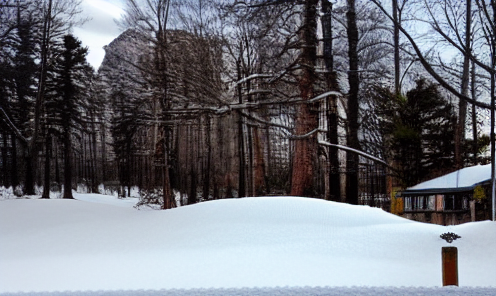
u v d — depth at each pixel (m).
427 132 32.47
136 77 46.72
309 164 31.78
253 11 33.94
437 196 25.83
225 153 48.16
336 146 31.62
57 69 46.75
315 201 22.28
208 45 39.22
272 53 37.00
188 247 16.75
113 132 57.31
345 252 15.19
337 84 32.81
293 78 34.94
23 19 47.75
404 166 30.86
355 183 31.95
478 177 24.95
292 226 18.64
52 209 25.81
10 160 57.28
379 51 39.44
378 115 34.72
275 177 45.50
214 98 35.53
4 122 48.94
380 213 21.53
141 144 52.00
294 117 34.47
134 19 40.62
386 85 36.56
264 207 21.19
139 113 45.34
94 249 17.19
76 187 65.06
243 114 36.09
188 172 50.25
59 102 46.44
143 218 21.64
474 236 16.11
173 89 36.06
